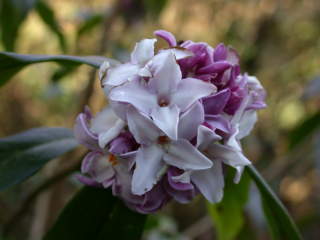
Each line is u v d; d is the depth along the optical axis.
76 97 0.21
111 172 0.08
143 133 0.07
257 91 0.08
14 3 0.14
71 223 0.09
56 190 0.16
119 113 0.07
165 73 0.07
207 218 0.19
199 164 0.07
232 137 0.07
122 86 0.07
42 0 0.16
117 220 0.09
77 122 0.07
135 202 0.08
